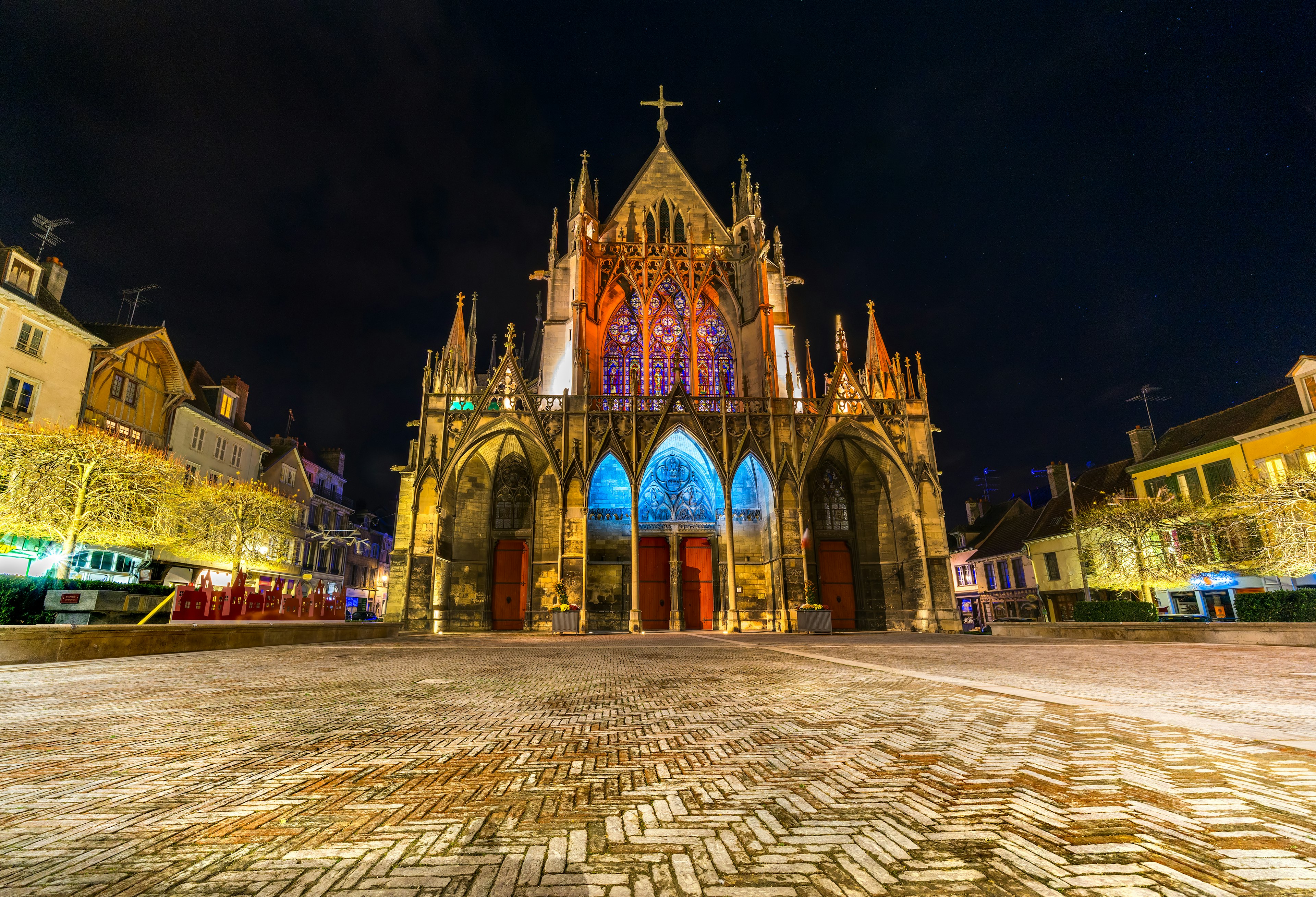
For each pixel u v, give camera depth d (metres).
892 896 2.52
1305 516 23.75
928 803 3.67
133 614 18.27
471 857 2.98
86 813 3.57
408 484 31.86
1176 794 3.73
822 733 5.65
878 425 33.00
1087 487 46.12
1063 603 44.75
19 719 6.54
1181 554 30.67
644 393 35.75
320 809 3.68
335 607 26.83
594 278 36.38
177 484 26.44
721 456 31.98
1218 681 9.19
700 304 37.84
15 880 2.69
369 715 6.77
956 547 60.75
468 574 32.25
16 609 16.70
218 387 42.16
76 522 21.38
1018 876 2.68
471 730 5.95
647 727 6.06
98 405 31.78
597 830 3.34
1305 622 19.20
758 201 37.88
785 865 2.85
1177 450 38.72
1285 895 2.45
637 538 30.20
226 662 13.17
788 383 34.31
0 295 26.19
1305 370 30.78
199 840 3.18
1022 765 4.44
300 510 50.44
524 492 33.81
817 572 33.75
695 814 3.58
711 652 15.97
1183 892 2.50
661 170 40.38
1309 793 3.71
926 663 12.34
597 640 23.17
